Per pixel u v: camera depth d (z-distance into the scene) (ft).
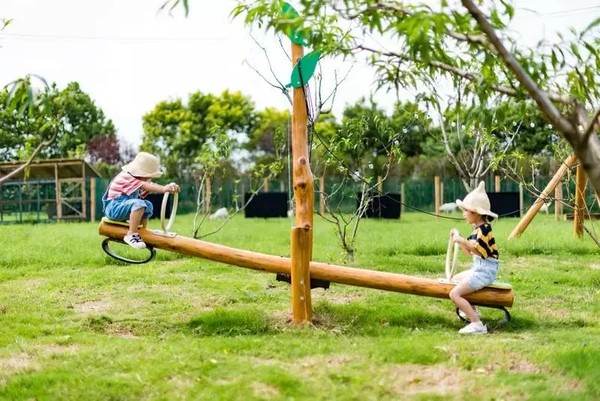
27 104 14.47
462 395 16.21
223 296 29.58
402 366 18.65
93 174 96.84
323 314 25.66
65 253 43.29
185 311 26.99
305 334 23.20
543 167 102.63
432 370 18.25
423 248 44.70
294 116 24.97
